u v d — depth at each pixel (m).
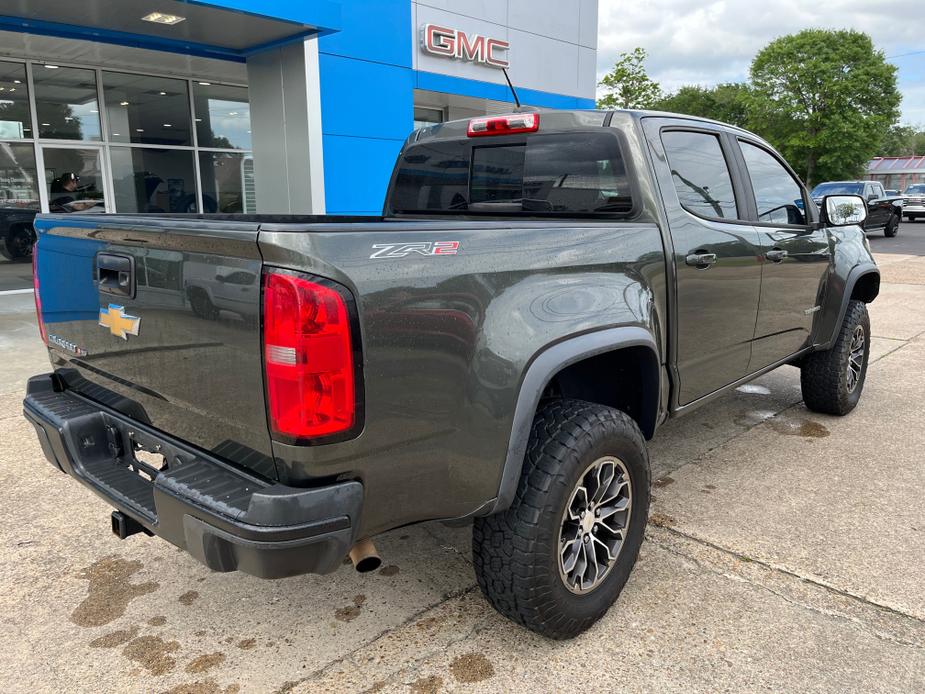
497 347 2.11
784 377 6.06
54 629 2.56
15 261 10.05
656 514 3.42
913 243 20.88
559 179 3.17
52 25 8.27
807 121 44.97
